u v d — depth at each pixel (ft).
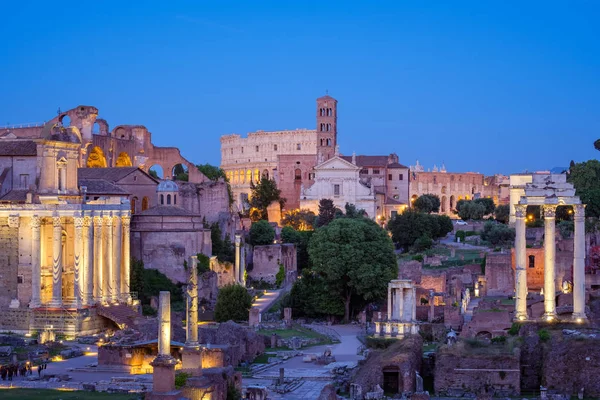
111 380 361.51
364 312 581.94
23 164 535.60
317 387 374.63
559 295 531.91
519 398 344.49
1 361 409.90
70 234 526.57
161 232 616.39
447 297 590.96
